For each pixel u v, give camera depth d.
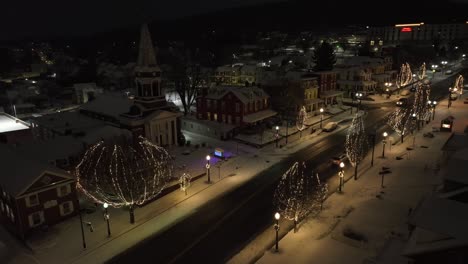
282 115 72.06
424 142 54.22
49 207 32.88
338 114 77.75
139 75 54.22
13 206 31.45
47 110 91.62
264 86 76.00
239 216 34.50
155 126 54.34
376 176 42.06
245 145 57.19
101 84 129.25
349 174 43.41
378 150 51.72
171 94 102.38
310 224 31.94
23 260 28.30
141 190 36.50
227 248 29.33
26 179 31.67
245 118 61.84
